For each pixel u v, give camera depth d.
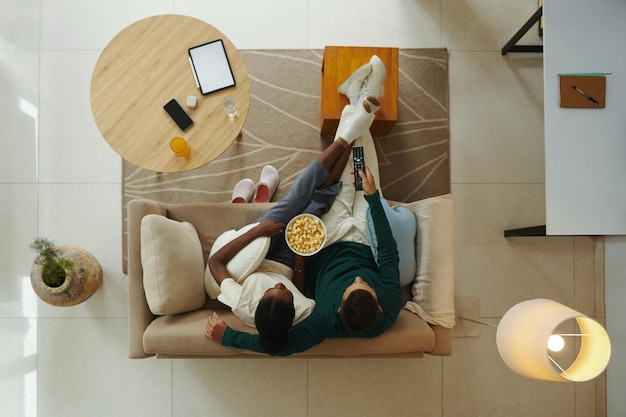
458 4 2.38
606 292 2.26
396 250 1.74
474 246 2.33
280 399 2.27
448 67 2.37
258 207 1.92
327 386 2.28
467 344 2.30
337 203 1.90
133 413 2.27
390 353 1.77
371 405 2.28
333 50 1.94
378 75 1.85
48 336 2.27
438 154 2.34
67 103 2.33
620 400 2.09
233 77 1.78
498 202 2.34
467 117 2.36
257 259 1.72
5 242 2.30
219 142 1.75
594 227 1.67
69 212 2.30
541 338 1.38
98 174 2.32
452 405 2.29
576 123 1.69
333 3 2.36
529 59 2.38
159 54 1.78
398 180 2.33
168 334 1.65
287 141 2.32
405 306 1.86
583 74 1.70
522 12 2.38
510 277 2.32
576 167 1.68
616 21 1.71
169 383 2.28
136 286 1.73
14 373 2.27
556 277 2.32
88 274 2.07
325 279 1.76
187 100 1.76
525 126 2.37
